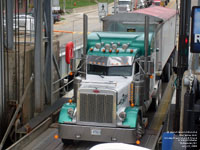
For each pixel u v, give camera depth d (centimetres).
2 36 1919
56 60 2586
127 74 1905
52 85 2383
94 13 7400
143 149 1065
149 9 2895
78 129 1753
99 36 2067
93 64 1952
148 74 1875
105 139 1731
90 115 1736
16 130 1919
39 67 2180
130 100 1867
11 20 2075
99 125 1734
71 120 1761
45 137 1973
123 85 1803
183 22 1652
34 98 2239
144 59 1888
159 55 2378
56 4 5612
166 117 2097
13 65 2031
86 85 1770
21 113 2028
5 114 1948
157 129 2044
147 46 1869
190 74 1727
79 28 5306
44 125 2064
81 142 1898
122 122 1720
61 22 5962
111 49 1972
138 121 1800
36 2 2123
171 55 3148
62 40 4191
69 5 8212
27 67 2144
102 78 1919
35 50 2170
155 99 2292
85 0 9062
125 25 2339
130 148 1059
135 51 1945
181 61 1681
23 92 2086
